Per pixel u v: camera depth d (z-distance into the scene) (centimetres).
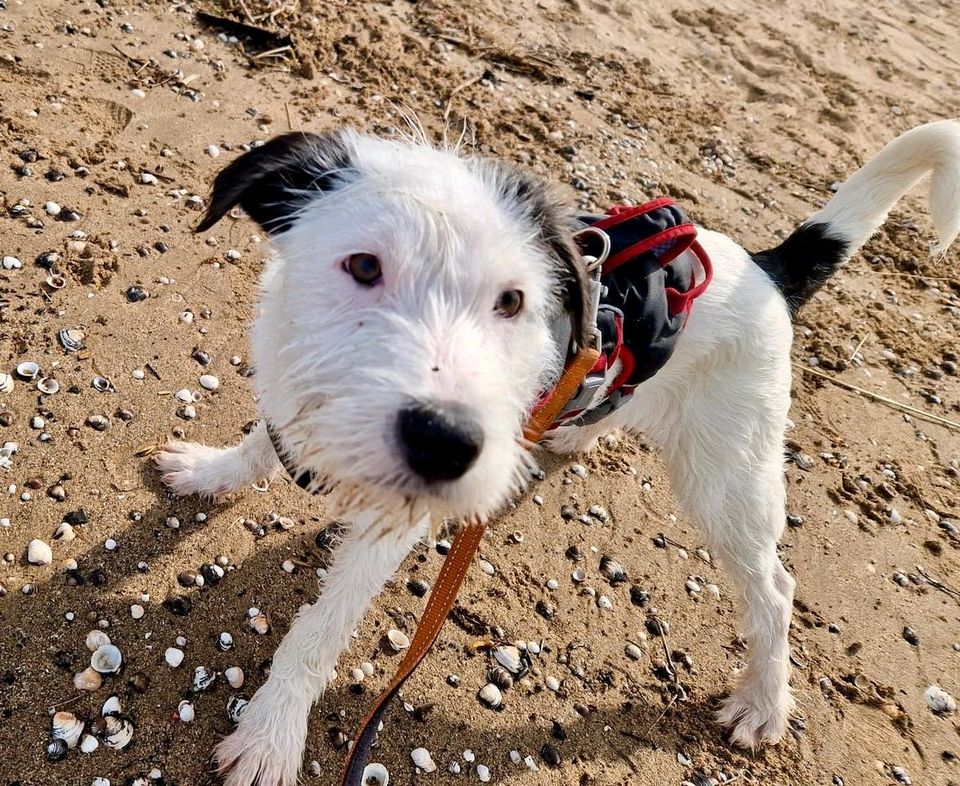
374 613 52
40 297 58
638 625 58
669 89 118
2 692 42
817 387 82
